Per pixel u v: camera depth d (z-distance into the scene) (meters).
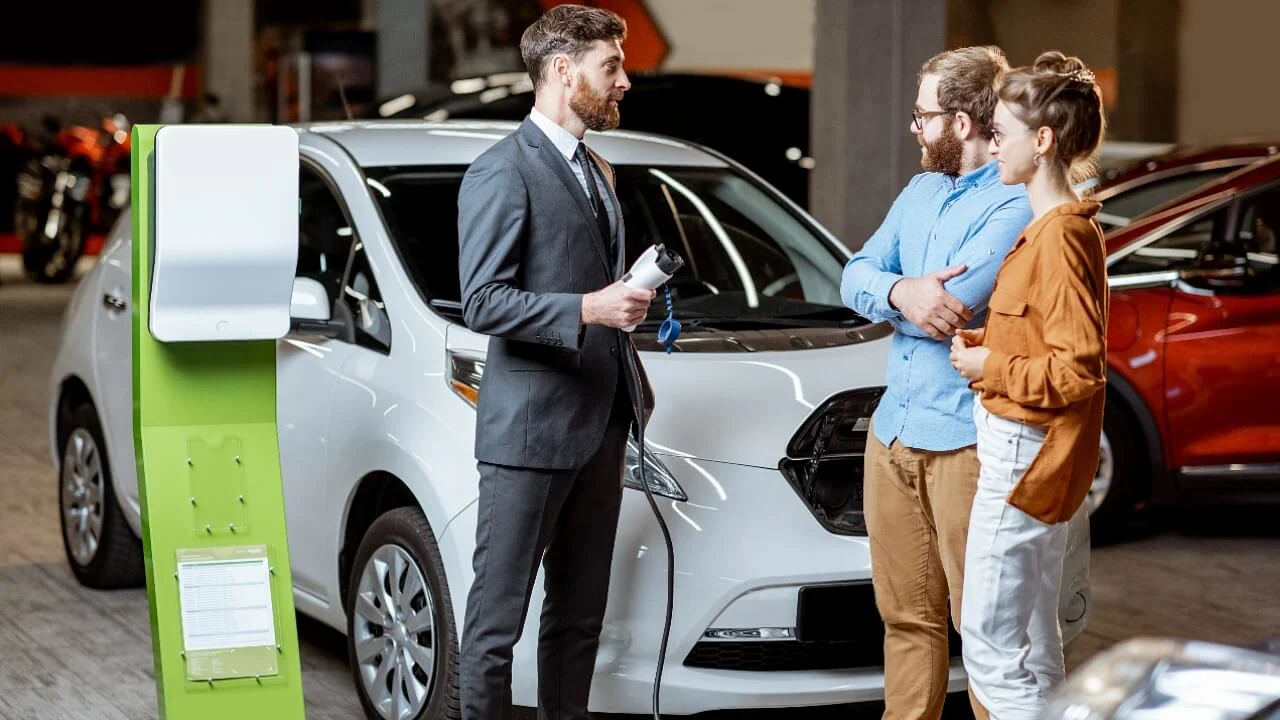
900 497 4.30
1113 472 7.64
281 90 17.08
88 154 19.75
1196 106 18.17
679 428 4.64
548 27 4.24
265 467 4.20
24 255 19.59
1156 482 7.64
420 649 4.80
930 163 4.23
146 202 4.06
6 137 23.09
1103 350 3.67
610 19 4.26
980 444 3.85
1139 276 7.67
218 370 4.16
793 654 4.57
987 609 3.84
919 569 4.34
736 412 4.70
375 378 5.03
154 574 4.08
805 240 5.88
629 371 4.33
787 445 4.65
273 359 4.20
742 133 12.93
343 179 5.56
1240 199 7.62
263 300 4.05
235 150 3.92
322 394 5.25
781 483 4.61
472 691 4.33
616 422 4.39
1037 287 3.71
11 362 13.42
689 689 4.51
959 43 19.02
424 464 4.71
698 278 5.59
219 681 4.10
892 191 10.91
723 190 5.99
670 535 4.51
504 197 4.16
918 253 4.23
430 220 5.36
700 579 4.49
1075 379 3.62
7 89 25.19
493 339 4.31
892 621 4.40
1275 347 7.48
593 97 4.24
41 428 10.52
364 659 5.06
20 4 25.03
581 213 4.26
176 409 4.13
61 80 25.47
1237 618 6.46
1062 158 3.72
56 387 6.99
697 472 4.58
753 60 21.62
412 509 4.89
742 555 4.51
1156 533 7.99
